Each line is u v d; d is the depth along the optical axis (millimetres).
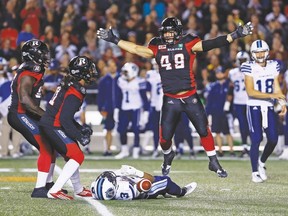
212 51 54531
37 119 27594
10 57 53406
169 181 26781
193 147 47219
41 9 58531
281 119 49250
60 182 26531
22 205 25094
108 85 48375
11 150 47906
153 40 29266
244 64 33531
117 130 48344
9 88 47375
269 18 60000
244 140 47125
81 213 23359
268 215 23125
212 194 28438
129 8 60562
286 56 55594
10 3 57781
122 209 24109
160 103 47312
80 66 26109
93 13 58469
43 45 27219
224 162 44125
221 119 47938
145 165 41812
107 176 26203
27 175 35750
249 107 33406
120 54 56719
